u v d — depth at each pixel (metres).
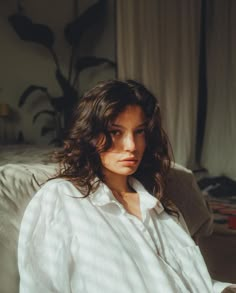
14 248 0.98
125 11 4.05
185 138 4.59
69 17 4.27
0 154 2.26
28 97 4.02
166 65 4.43
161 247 1.00
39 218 0.90
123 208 0.97
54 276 0.84
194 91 4.64
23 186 1.11
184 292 0.92
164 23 4.37
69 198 0.93
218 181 4.47
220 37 4.72
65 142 1.04
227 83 4.72
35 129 4.09
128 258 0.88
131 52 4.08
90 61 4.05
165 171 1.16
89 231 0.89
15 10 3.95
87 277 0.85
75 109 1.03
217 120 4.82
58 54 4.21
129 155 0.97
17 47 3.96
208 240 2.89
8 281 0.95
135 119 0.97
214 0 4.73
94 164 0.99
